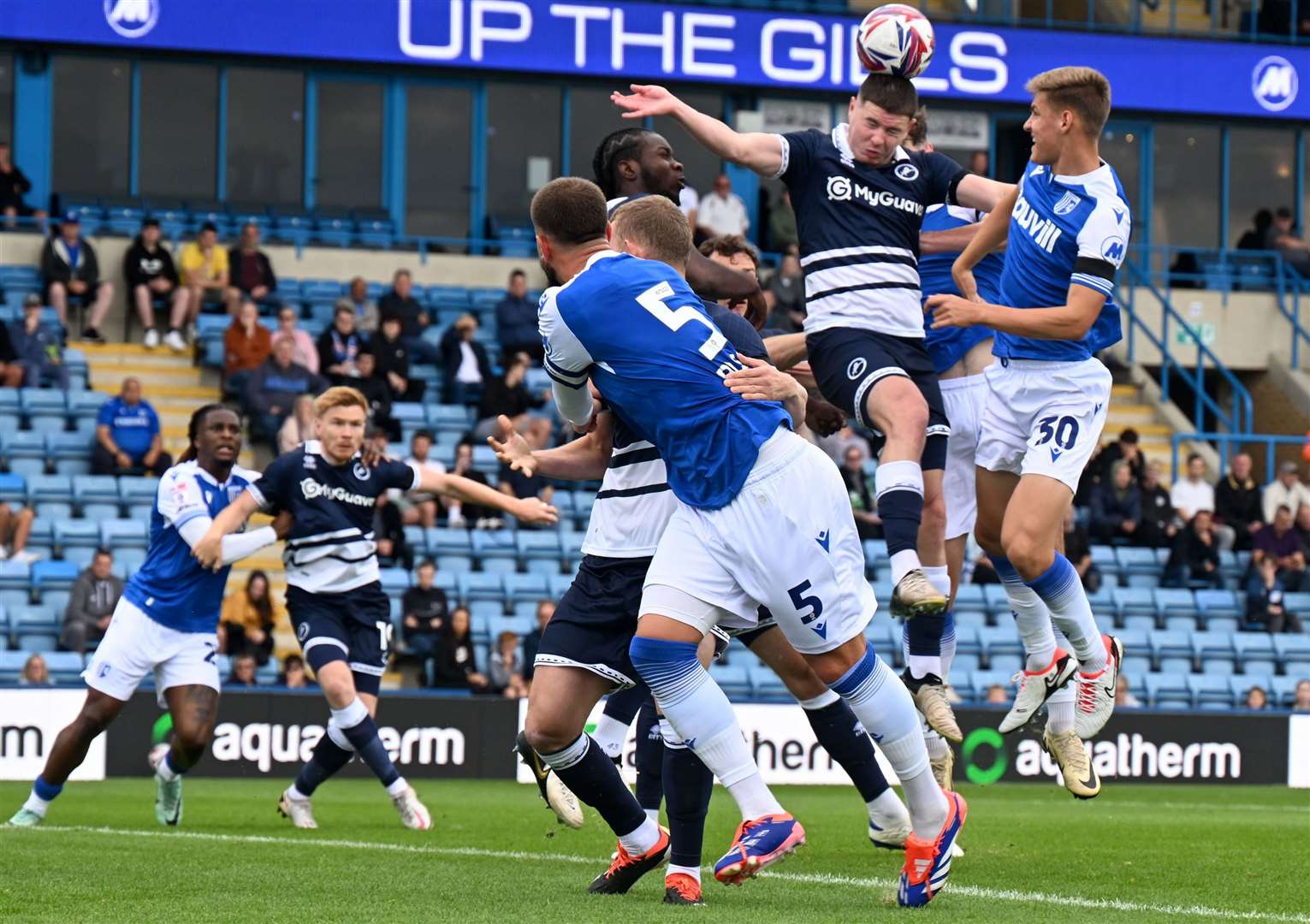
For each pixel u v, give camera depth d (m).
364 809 22.70
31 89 45.50
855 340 14.79
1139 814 23.17
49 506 36.34
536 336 42.88
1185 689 38.19
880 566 38.75
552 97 49.16
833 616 11.36
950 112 50.16
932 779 11.72
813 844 17.75
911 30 14.65
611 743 15.53
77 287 41.59
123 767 28.70
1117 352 51.59
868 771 13.44
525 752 14.80
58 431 38.53
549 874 14.23
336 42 46.00
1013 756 31.41
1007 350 14.98
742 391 11.30
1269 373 52.59
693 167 49.62
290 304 44.12
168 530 18.55
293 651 35.88
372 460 19.83
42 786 18.98
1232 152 53.59
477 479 37.69
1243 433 52.53
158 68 46.53
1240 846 17.67
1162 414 48.22
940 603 14.02
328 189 47.81
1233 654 39.50
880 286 14.83
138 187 46.44
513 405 39.88
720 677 35.12
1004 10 50.66
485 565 37.41
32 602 34.22
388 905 11.80
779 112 49.06
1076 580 14.90
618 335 11.56
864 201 14.85
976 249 15.28
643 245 12.29
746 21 47.84
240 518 18.81
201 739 18.77
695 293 14.30
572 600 12.37
